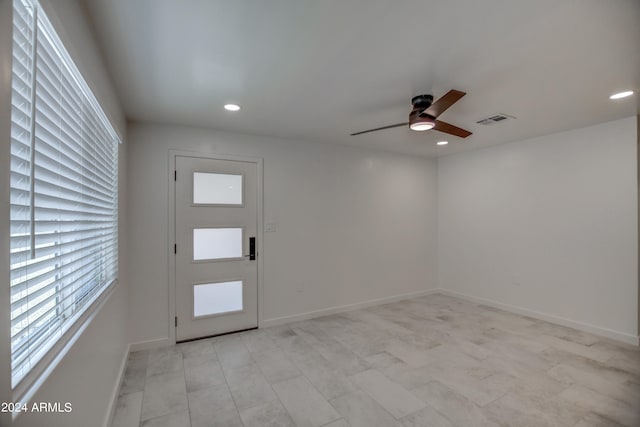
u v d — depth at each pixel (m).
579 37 1.74
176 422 2.01
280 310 3.85
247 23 1.61
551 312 3.79
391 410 2.12
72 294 1.40
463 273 4.87
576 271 3.57
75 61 1.28
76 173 1.46
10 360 0.78
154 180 3.18
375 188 4.62
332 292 4.23
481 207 4.59
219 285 3.51
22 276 0.94
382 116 3.06
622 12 1.52
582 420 2.01
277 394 2.31
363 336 3.41
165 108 2.79
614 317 3.28
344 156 4.35
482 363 2.77
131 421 2.02
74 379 1.29
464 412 2.10
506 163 4.26
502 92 2.49
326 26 1.64
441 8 1.50
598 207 3.39
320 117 3.09
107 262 2.15
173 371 2.65
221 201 3.53
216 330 3.47
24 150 0.93
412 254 4.98
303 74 2.18
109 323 2.05
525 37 1.74
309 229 4.06
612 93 2.52
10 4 0.79
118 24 1.60
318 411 2.12
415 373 2.61
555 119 3.19
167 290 3.22
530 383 2.44
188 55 1.92
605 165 3.33
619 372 2.60
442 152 4.81
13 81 0.89
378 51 1.89
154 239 3.17
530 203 4.00
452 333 3.47
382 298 4.66
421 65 2.06
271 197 3.81
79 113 1.49
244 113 2.96
